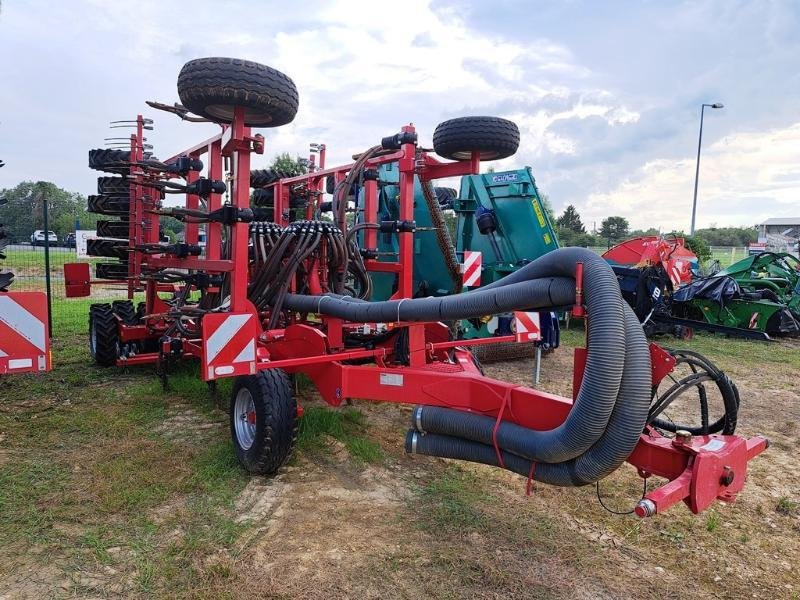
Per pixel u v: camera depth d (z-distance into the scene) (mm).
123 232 7676
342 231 5473
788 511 3811
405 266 5543
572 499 3824
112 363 6961
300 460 4340
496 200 8008
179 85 3646
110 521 3398
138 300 14312
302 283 5125
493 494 3865
